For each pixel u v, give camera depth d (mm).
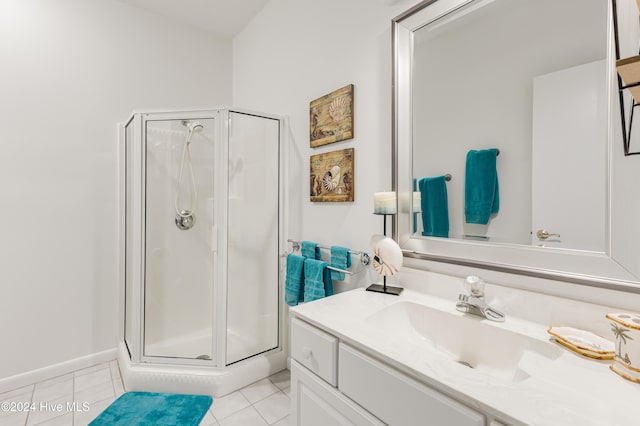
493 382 675
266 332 2088
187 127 1980
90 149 2201
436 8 1245
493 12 1098
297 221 2080
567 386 653
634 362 666
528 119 1012
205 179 1977
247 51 2670
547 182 970
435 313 1100
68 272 2129
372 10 1530
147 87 2447
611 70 845
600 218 868
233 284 1939
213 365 1866
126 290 2197
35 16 2002
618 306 846
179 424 1549
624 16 821
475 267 1138
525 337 875
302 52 2014
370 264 1541
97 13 2229
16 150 1950
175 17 2559
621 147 827
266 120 2070
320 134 1824
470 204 1166
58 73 2080
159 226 2033
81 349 2174
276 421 1587
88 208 2199
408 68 1351
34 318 2012
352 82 1645
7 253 1931
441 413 679
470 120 1162
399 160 1391
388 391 795
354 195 1639
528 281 1021
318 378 1030
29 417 1621
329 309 1115
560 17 942
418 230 1346
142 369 1851
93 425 1541
